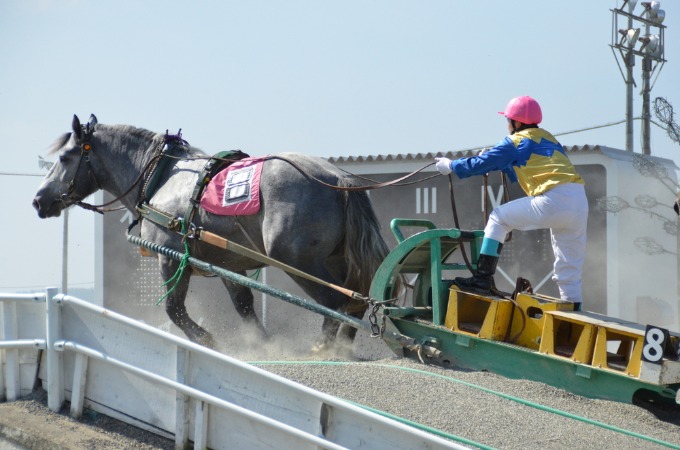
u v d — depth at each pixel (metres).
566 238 10.32
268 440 7.73
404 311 10.66
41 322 9.57
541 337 9.66
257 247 11.76
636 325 9.30
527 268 19.50
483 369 10.11
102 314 8.88
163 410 8.54
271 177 11.46
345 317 10.77
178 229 12.18
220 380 8.09
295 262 11.27
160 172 13.07
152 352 8.60
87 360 9.19
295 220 11.17
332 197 11.37
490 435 7.79
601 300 18.81
